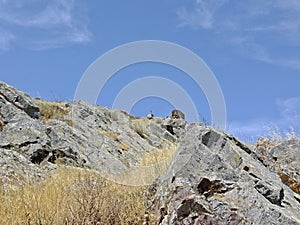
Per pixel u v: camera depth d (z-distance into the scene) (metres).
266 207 7.78
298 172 11.20
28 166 13.96
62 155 16.05
